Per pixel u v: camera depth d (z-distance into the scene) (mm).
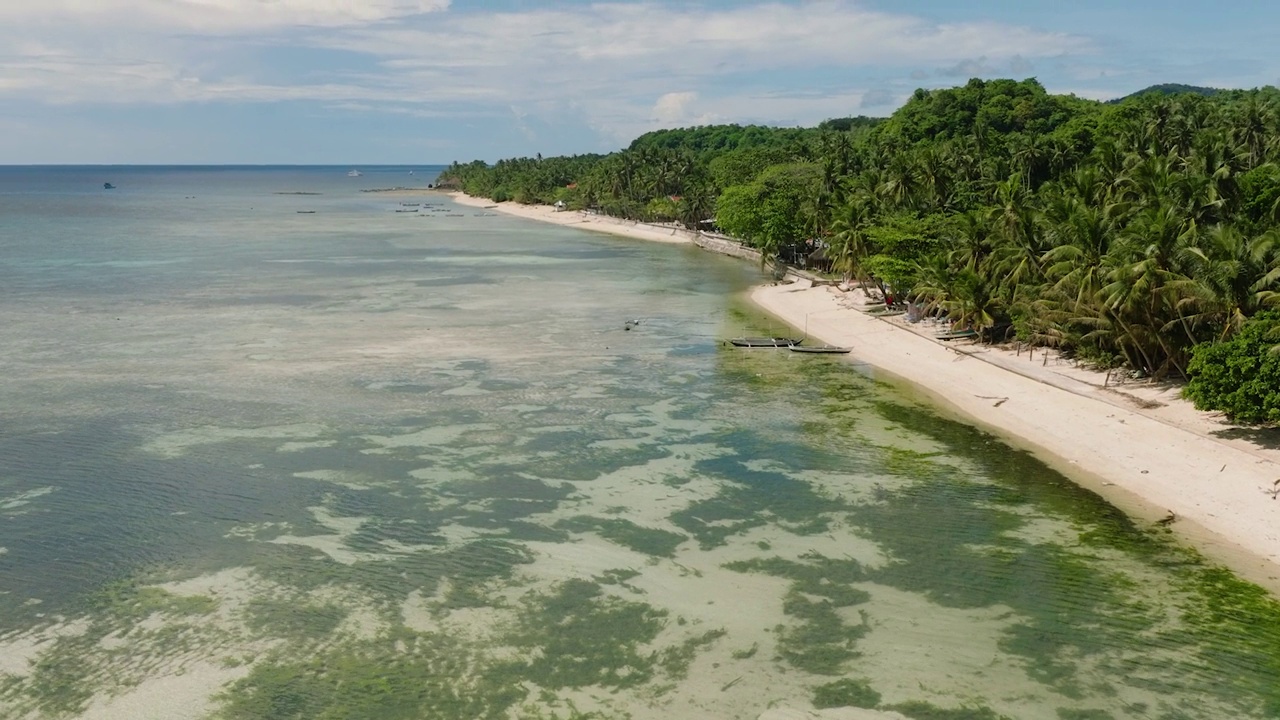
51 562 33562
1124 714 24922
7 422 49219
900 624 29562
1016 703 25469
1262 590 31156
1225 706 25188
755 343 70562
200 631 29234
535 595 31562
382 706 25547
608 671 27172
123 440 46625
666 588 32000
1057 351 62688
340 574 33031
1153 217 50000
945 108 174125
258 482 41281
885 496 40031
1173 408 48812
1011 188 69938
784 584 32219
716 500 39688
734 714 25125
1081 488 40469
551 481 41781
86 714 25078
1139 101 149625
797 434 48438
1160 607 30281
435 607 30828
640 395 55906
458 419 50625
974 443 46844
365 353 66312
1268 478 39000
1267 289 45719
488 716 25109
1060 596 31109
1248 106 105688
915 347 68188
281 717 25062
